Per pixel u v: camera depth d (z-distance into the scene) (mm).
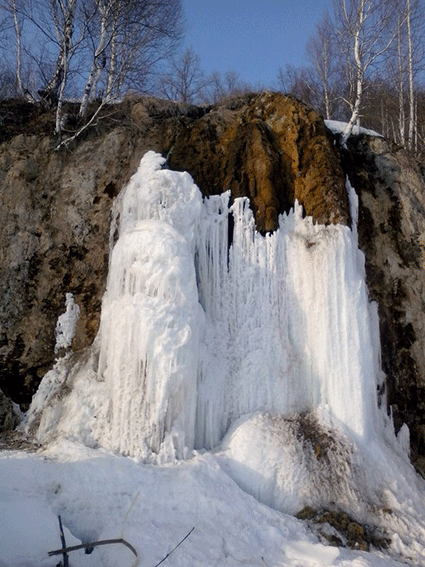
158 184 8922
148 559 5598
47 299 10086
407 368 9898
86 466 6672
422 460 9242
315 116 10820
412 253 10742
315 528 6727
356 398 8219
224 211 9438
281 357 8516
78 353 9594
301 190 10039
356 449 7805
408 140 16516
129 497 6426
